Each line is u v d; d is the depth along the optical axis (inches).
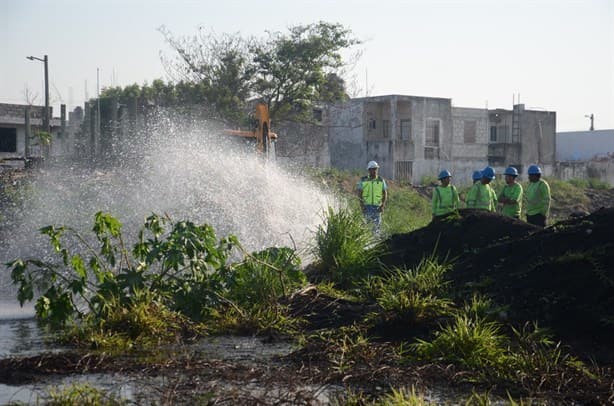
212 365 308.3
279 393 263.7
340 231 478.9
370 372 291.4
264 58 1513.3
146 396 264.7
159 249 396.2
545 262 386.0
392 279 413.7
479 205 673.0
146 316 374.0
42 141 1227.2
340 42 1530.5
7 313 445.4
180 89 1503.4
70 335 365.4
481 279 405.4
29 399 261.1
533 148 2332.7
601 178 2453.2
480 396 265.9
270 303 406.6
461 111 2151.8
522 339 321.7
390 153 1934.1
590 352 318.0
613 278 355.9
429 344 319.3
